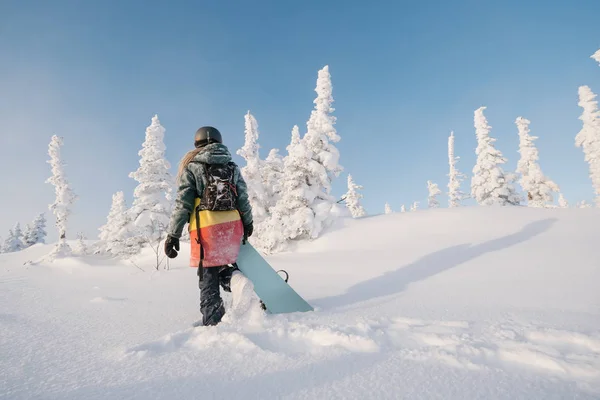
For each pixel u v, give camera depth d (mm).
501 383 959
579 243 6500
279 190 17578
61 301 2998
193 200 2250
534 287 3092
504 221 10617
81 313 2395
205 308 1987
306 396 932
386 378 1029
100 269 9719
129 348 1352
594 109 22688
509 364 1102
